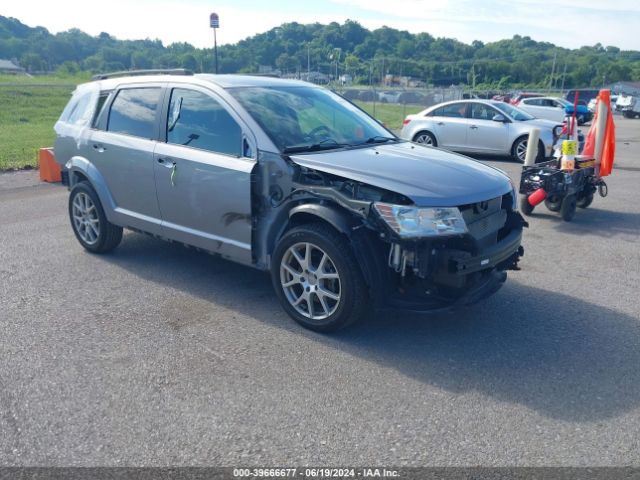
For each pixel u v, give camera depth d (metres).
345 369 3.95
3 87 39.69
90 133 6.07
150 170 5.37
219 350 4.20
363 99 39.88
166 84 5.48
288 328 4.57
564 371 3.95
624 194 10.14
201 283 5.52
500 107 14.45
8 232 7.30
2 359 4.05
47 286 5.43
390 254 4.06
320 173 4.34
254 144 4.66
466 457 3.05
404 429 3.29
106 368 3.94
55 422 3.34
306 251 4.39
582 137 10.12
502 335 4.48
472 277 4.24
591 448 3.14
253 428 3.29
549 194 8.07
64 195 9.66
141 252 6.46
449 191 4.12
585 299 5.24
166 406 3.50
